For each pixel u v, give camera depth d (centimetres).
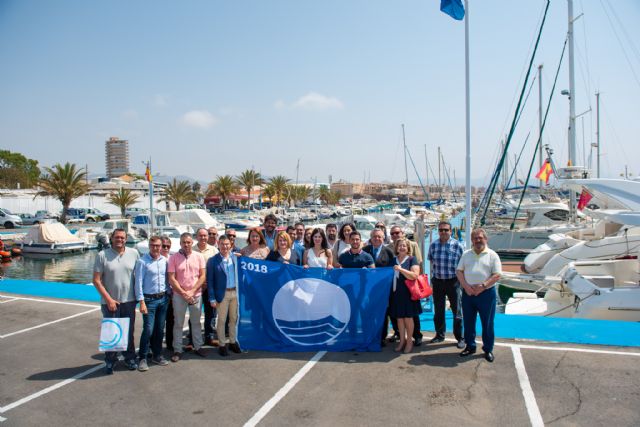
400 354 648
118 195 5375
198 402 515
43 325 838
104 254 597
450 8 962
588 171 1316
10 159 11150
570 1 1903
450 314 886
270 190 7756
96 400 525
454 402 499
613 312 841
